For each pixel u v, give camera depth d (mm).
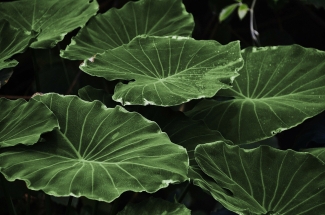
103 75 2189
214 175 1991
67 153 2000
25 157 1968
